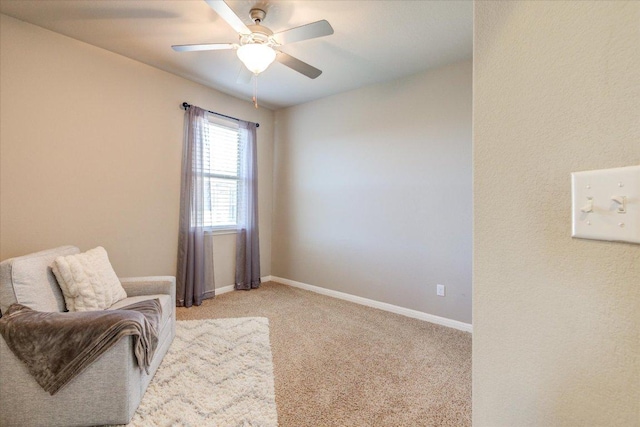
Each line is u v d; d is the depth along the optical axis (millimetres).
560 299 514
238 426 1539
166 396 1738
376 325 2896
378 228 3430
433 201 3029
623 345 455
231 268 3971
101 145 2787
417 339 2596
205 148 3551
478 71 609
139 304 2033
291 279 4301
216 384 1870
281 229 4426
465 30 2375
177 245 3365
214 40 2594
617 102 454
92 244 2748
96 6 2158
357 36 2465
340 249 3762
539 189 533
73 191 2629
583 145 485
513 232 565
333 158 3836
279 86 3541
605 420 474
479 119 607
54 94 2512
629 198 437
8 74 2299
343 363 2180
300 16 2219
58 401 1478
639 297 438
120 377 1525
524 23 550
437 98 2996
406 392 1855
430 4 2080
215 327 2738
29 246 2404
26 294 1688
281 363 2156
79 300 1903
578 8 490
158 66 3109
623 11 450
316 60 2871
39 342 1475
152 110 3129
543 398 536
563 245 509
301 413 1653
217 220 3809
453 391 1871
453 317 2910
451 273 2924
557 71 512
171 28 2424
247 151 4016
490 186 594
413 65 2953
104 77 2785
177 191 3359
